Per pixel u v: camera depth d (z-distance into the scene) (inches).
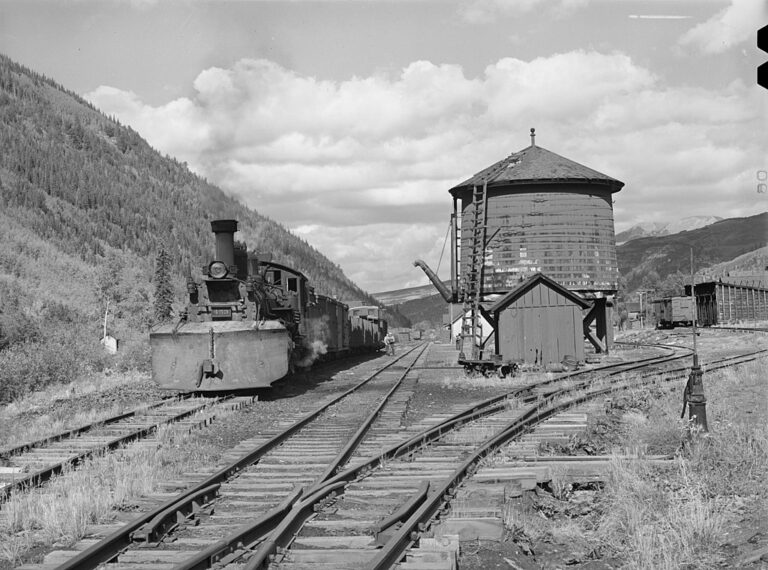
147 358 1517.0
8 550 322.3
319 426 656.4
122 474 444.5
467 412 697.6
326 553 296.7
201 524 351.6
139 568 287.7
